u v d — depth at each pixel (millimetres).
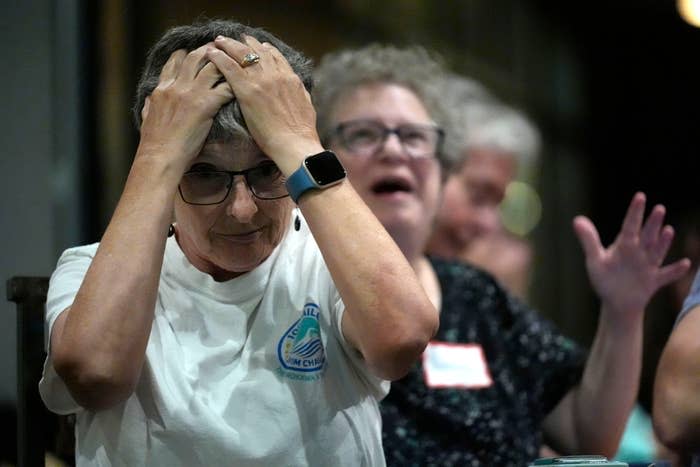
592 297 18312
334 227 4469
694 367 5402
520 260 10328
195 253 4781
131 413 4473
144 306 4305
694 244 10609
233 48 4598
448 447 6570
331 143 7371
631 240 6777
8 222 8719
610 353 6953
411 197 7223
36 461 5156
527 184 16453
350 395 4707
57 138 8945
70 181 8969
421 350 4410
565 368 7301
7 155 8781
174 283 4723
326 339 4715
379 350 4367
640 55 19219
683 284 10359
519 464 6711
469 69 15344
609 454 7184
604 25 18781
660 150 19375
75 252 4816
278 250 4859
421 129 7301
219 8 10516
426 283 7262
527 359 7312
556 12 18297
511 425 6832
